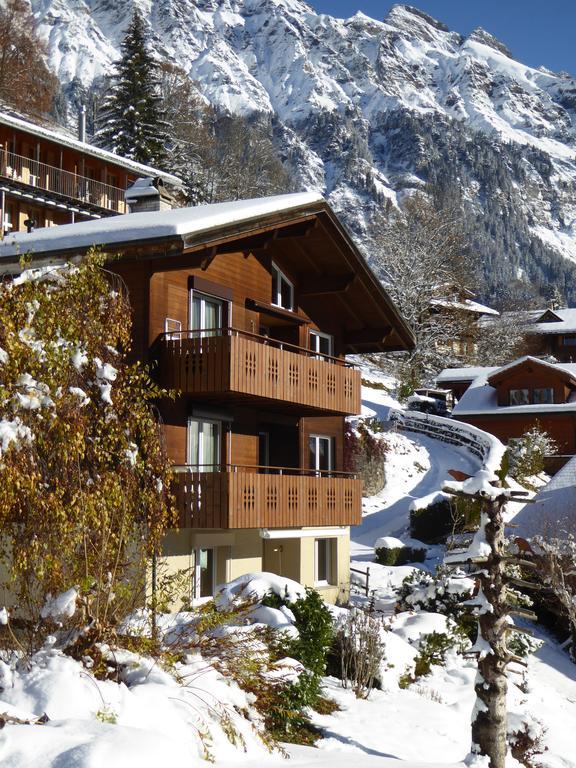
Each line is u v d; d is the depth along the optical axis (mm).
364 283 27609
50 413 11359
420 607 24156
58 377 11766
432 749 14570
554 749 16672
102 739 8086
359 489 26484
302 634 15680
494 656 13281
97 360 12844
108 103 74125
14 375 11250
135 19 74812
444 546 37719
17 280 12648
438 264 74438
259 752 10836
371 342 29516
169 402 21484
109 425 13023
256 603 15547
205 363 21094
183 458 21906
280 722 13438
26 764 7715
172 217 21812
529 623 28141
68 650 10586
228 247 22984
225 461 23641
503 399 63281
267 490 22422
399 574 32062
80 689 9539
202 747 9719
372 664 17172
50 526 11195
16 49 80812
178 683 10992
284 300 26781
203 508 21109
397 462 52375
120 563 12156
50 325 12188
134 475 13500
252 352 21719
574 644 25844
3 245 21047
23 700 9367
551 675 23594
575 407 60188
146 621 12055
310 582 25750
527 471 54094
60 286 13203
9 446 10648
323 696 16062
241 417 24469
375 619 20359
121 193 62125
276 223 22938
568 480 37594
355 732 14547
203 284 22766
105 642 10883
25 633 10805
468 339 80312
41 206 57500
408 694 17625
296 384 23547
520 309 106562
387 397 68625
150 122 73375
